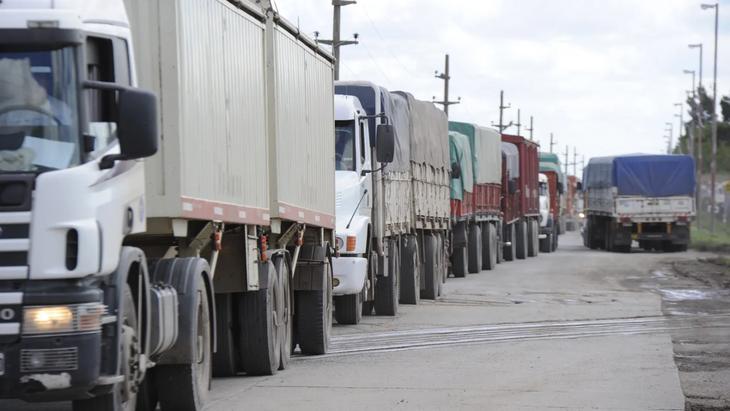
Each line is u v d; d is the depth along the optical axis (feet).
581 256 289.33
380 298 129.18
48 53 46.88
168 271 59.82
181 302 59.11
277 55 80.59
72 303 45.55
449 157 178.40
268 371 78.23
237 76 70.74
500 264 248.11
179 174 57.88
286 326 84.69
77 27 47.03
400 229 135.03
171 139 57.88
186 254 64.34
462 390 70.44
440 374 78.64
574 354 91.25
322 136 98.07
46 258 45.34
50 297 45.34
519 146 278.67
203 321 62.69
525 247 276.21
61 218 45.57
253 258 74.54
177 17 58.39
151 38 58.18
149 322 53.16
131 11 58.23
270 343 77.71
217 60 66.13
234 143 69.36
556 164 422.00
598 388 71.31
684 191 301.43
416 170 147.43
